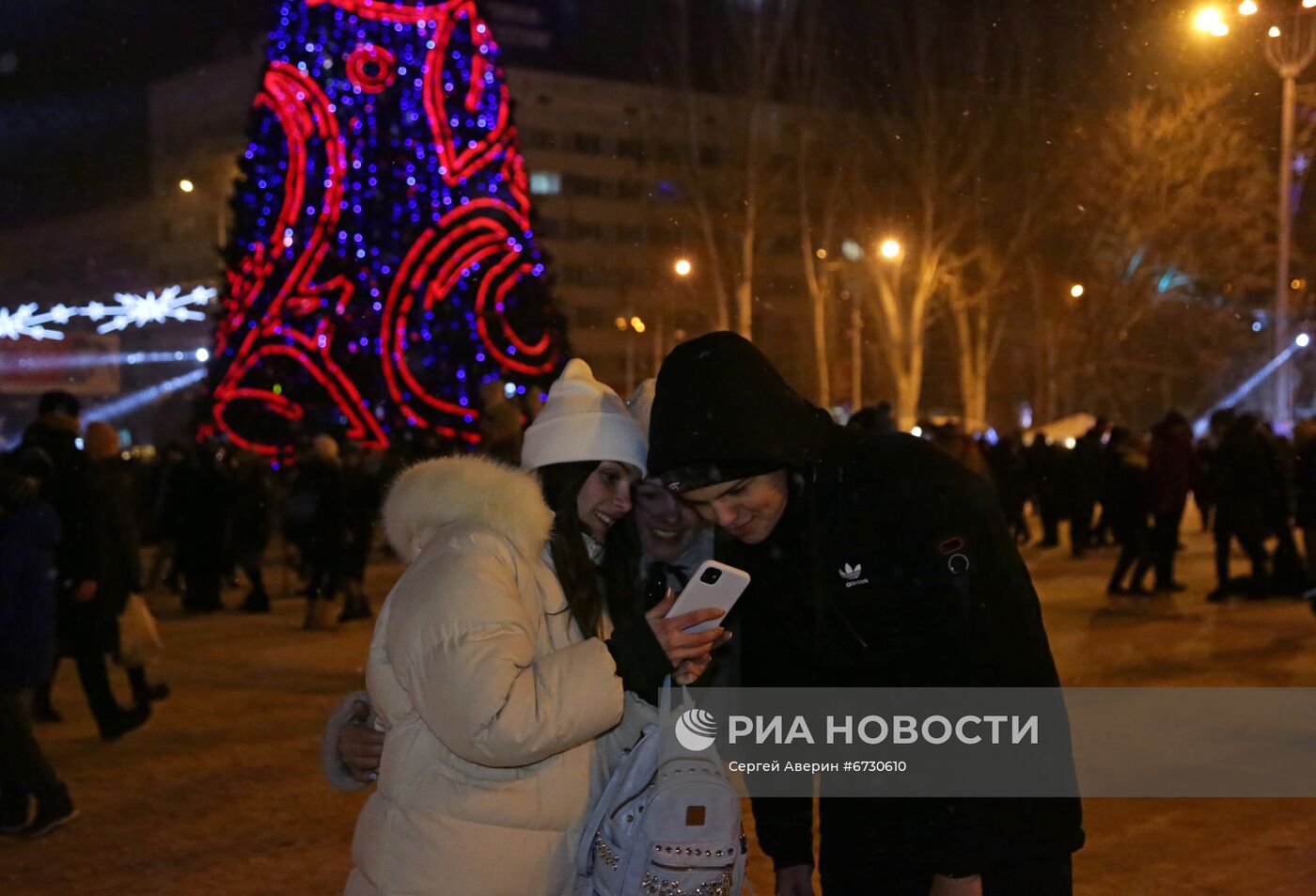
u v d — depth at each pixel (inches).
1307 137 997.2
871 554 98.5
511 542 95.0
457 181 885.8
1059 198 1359.5
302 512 484.1
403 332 880.3
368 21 869.8
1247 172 1204.5
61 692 362.3
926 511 97.0
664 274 2025.1
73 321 3041.3
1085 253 1525.6
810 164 1417.3
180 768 262.2
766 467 95.2
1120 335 1562.5
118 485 293.4
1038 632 98.9
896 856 101.0
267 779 251.3
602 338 2861.7
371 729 102.3
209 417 886.4
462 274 885.2
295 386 876.0
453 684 88.0
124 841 213.3
